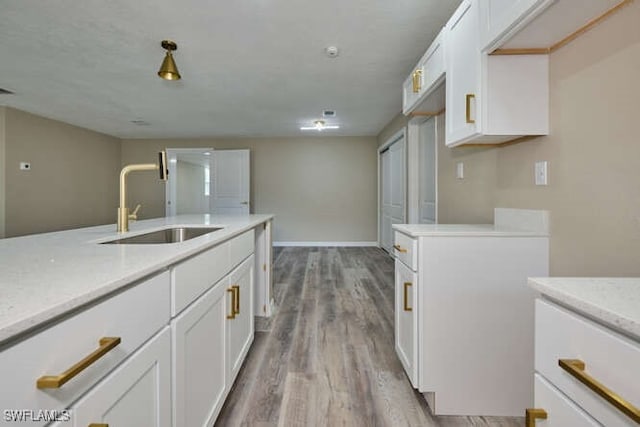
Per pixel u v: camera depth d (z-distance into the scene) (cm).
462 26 156
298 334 229
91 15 206
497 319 143
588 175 117
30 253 95
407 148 409
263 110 438
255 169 639
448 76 174
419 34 231
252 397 157
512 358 143
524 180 156
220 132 589
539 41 128
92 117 478
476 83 142
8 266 78
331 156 633
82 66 288
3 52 260
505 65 138
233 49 254
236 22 215
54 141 493
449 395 145
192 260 108
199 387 114
